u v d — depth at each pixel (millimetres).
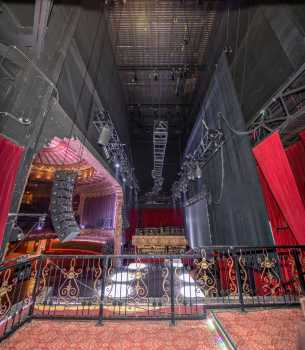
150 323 3846
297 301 4273
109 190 14188
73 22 6207
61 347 3076
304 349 2043
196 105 15266
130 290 6031
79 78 6645
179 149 21625
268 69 5965
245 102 7332
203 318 3979
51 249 10750
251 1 6922
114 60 12461
